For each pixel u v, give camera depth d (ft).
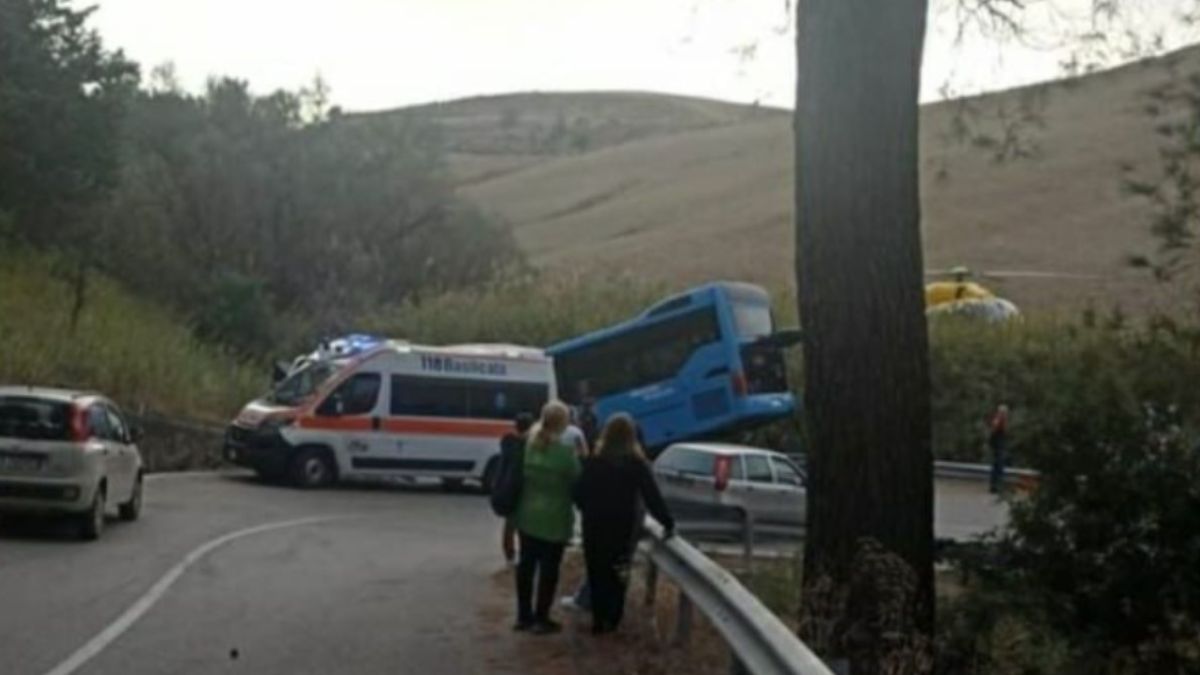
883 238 42.24
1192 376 51.52
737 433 129.49
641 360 127.95
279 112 199.41
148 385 129.18
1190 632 50.31
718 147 426.92
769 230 302.25
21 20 148.97
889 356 42.14
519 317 172.86
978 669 48.42
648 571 49.29
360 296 192.75
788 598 52.16
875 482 41.86
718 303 127.13
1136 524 50.78
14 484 69.21
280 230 192.44
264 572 62.54
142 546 70.13
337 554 71.10
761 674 28.58
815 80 42.68
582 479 46.73
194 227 187.52
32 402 70.64
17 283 139.74
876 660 37.70
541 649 44.57
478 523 94.07
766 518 87.35
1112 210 274.57
